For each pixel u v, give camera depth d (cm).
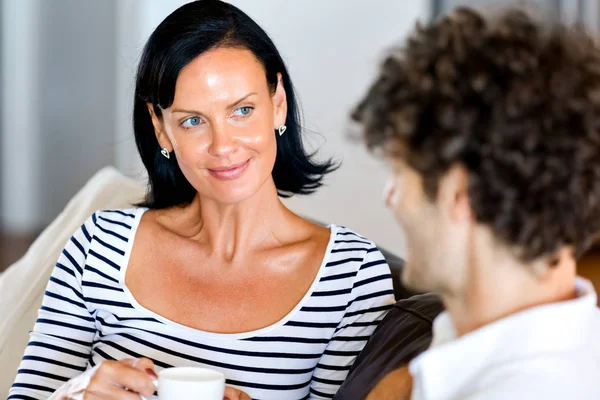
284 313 170
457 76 91
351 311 171
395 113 94
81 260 179
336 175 514
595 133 89
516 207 89
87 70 545
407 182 97
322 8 512
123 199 223
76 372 176
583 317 93
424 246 98
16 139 555
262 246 174
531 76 89
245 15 162
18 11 540
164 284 174
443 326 108
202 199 174
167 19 159
